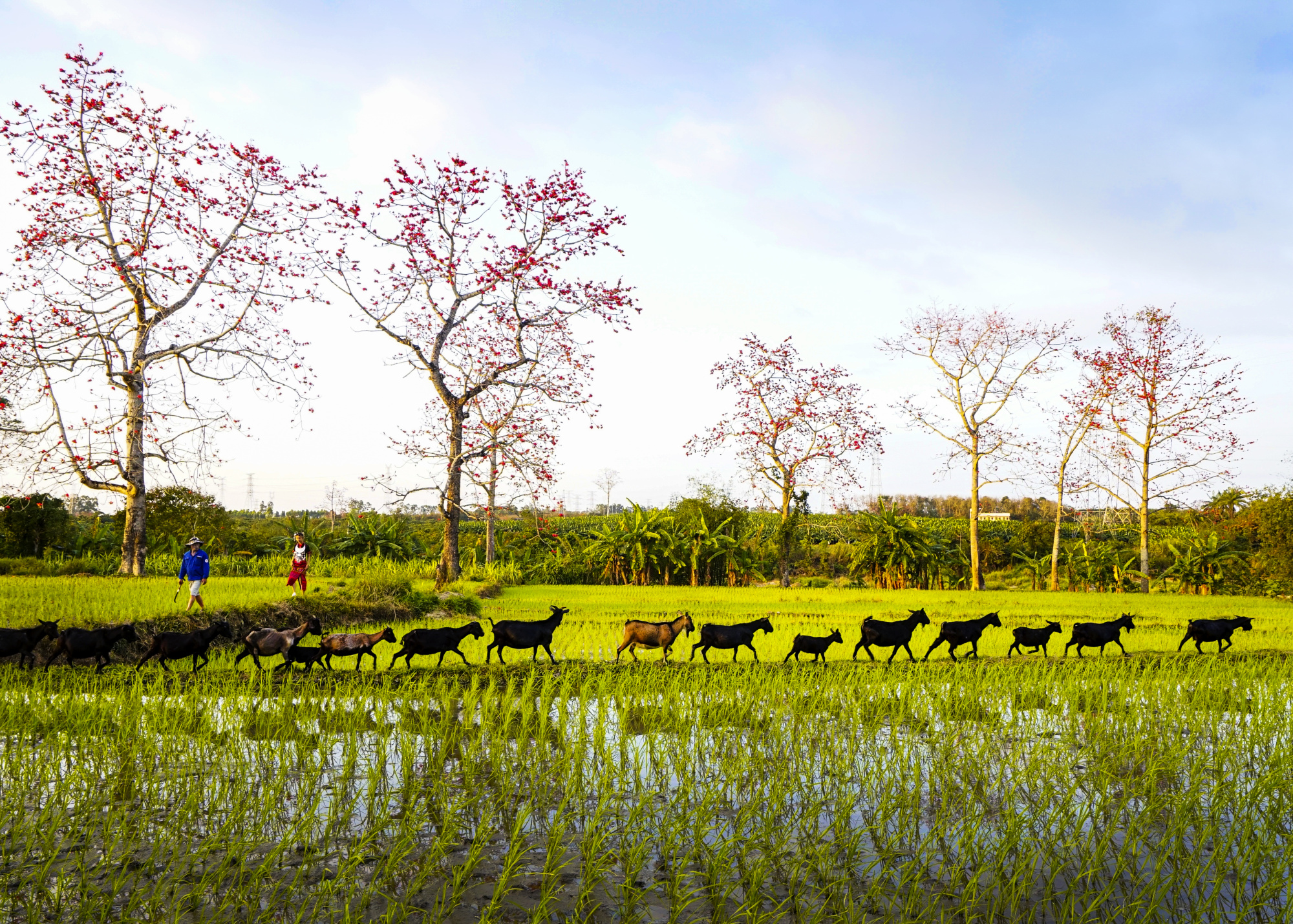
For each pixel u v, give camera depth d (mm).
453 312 28156
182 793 6762
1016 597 28812
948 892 5465
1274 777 7414
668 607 23047
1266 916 5207
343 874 5227
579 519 63062
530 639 12742
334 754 8039
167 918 4781
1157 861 6008
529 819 6582
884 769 7914
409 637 12297
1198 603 27625
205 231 24578
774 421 40188
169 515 37781
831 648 15781
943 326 42562
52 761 7410
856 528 43688
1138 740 8758
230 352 25266
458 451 28766
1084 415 40781
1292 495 36219
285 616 16438
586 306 28438
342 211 25906
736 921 5059
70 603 14414
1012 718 9969
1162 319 38375
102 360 23188
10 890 5039
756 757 8227
